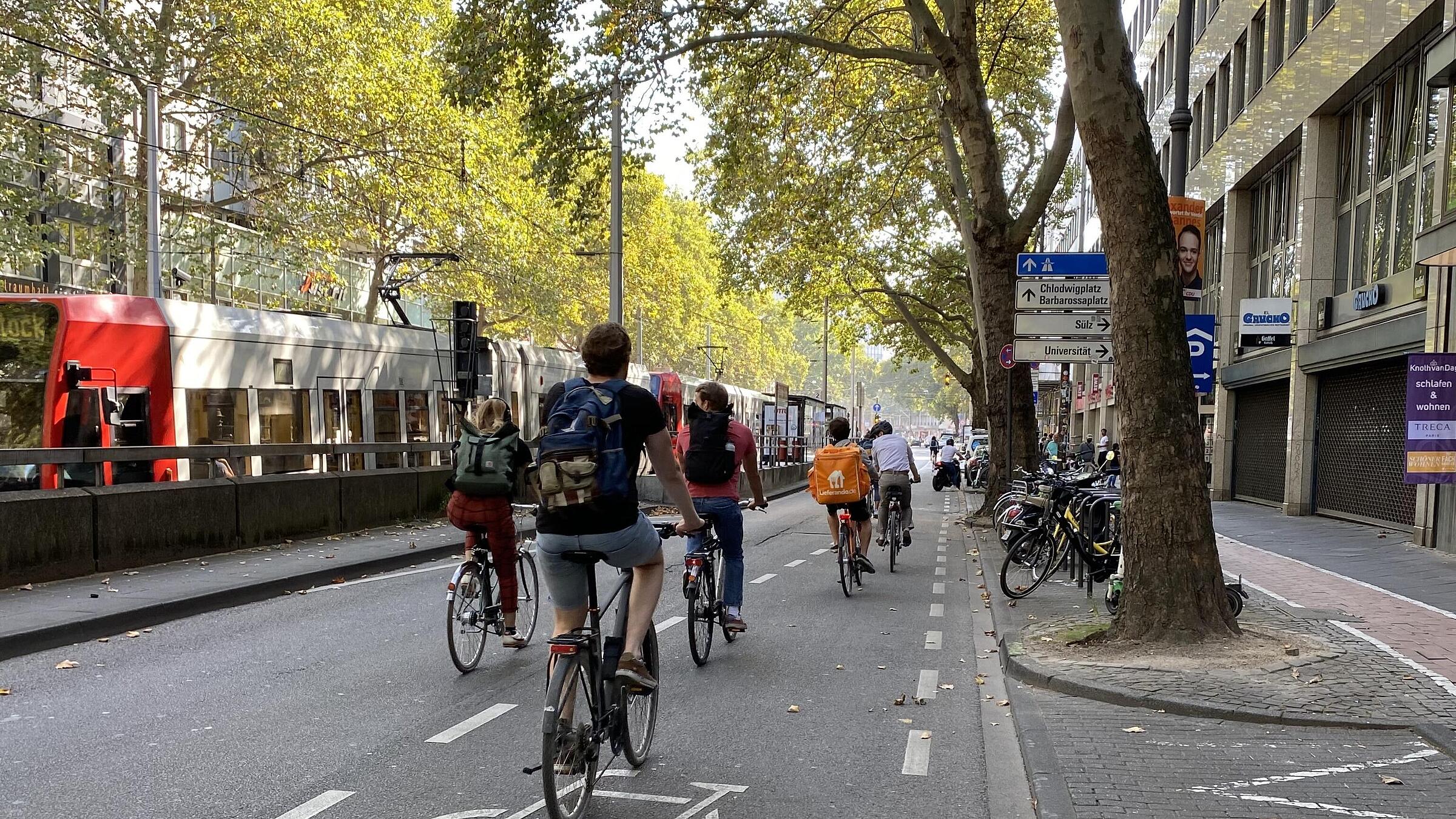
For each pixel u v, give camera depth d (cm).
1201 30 2677
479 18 1544
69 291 2545
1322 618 807
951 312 3541
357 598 954
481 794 435
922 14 1590
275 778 453
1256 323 1948
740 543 751
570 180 1692
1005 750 509
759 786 454
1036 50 2291
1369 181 1658
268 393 1627
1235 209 2308
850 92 2295
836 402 13300
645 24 1578
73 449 960
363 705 578
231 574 996
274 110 2355
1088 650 687
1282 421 2067
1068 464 1870
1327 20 1708
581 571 407
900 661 712
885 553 1391
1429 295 1270
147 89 2147
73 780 448
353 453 1460
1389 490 1562
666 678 658
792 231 2661
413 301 3525
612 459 389
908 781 463
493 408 683
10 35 1931
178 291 2725
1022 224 1672
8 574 887
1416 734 514
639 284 4578
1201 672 620
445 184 2608
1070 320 1261
